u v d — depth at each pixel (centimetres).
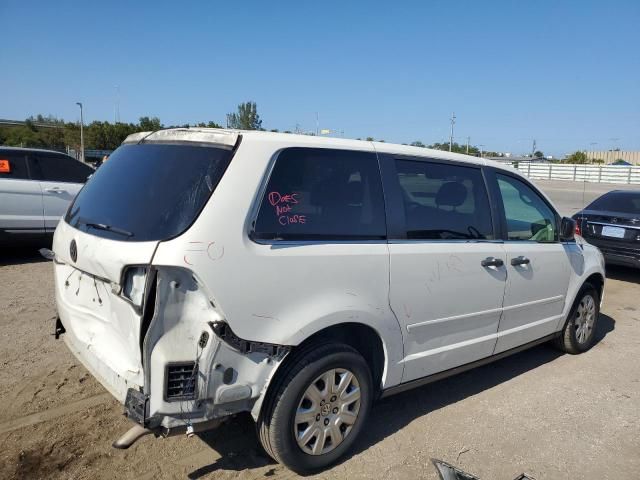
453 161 395
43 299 629
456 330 384
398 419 392
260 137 289
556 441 372
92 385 407
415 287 345
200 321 256
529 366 513
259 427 292
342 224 315
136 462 316
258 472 313
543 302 471
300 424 298
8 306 595
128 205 282
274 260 275
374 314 321
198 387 256
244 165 275
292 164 297
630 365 524
